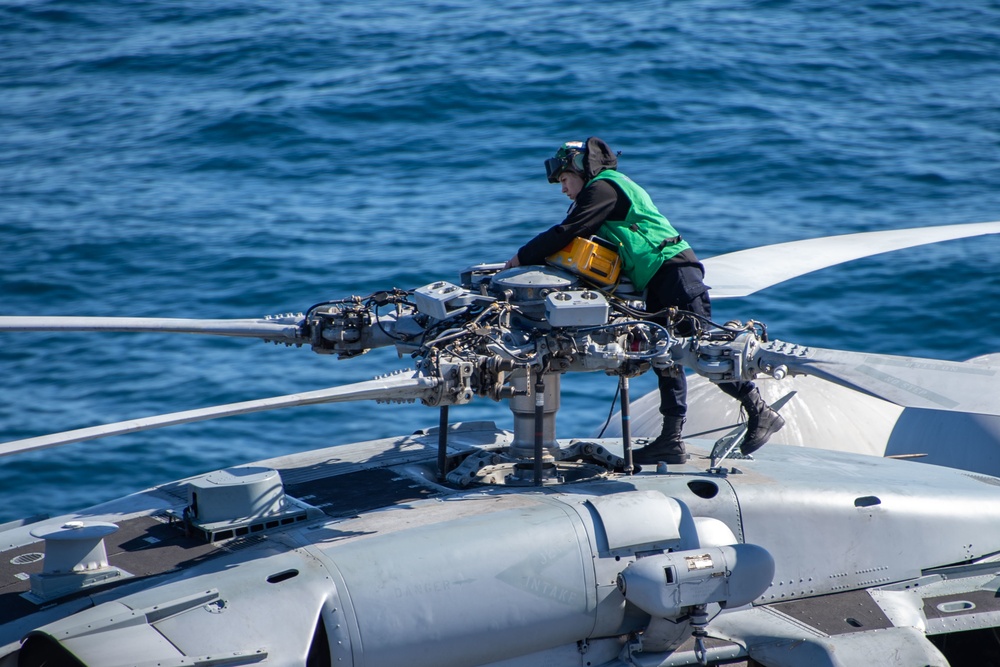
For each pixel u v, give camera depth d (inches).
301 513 1025.5
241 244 2787.9
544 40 4249.5
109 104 3941.9
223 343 2448.3
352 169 3267.7
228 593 890.1
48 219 2987.2
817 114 3597.4
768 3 4736.7
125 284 2628.0
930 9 4675.2
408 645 909.8
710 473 1109.1
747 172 3147.1
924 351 2348.7
